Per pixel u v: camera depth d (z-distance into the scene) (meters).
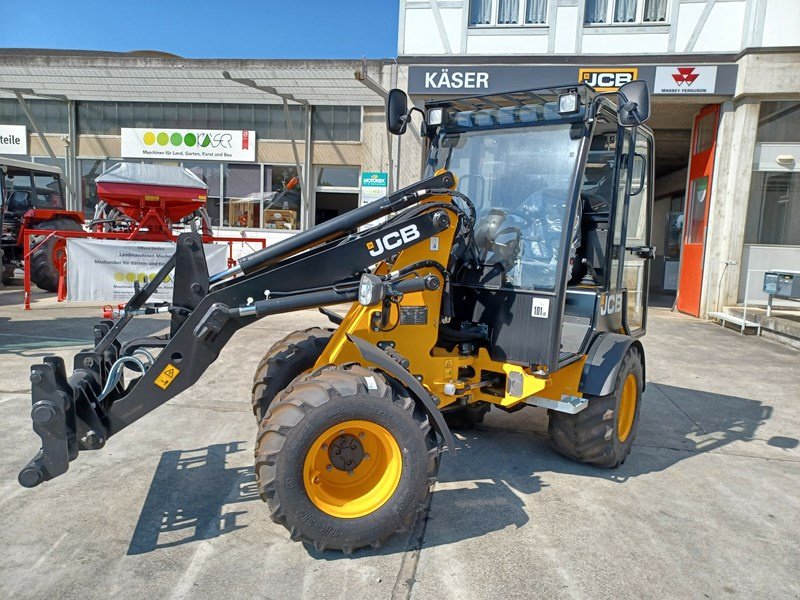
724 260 10.30
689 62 9.71
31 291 11.21
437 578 2.59
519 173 3.59
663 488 3.62
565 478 3.71
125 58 11.02
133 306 3.12
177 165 12.40
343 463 2.77
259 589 2.47
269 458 2.56
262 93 11.73
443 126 3.92
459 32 10.16
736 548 2.94
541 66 9.76
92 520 2.99
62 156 12.59
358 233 3.15
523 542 2.92
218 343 2.89
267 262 3.05
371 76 10.62
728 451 4.29
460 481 3.62
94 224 10.24
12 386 5.10
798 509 3.39
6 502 3.14
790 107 9.90
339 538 2.64
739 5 9.55
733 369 6.76
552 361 3.24
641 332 4.82
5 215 11.79
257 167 12.27
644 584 2.61
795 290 8.53
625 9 9.86
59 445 2.58
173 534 2.89
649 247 4.56
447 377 3.37
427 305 3.21
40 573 2.53
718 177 10.23
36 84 11.54
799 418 5.07
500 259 3.55
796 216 10.13
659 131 12.70
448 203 3.23
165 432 4.24
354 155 12.00
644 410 5.21
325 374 2.74
